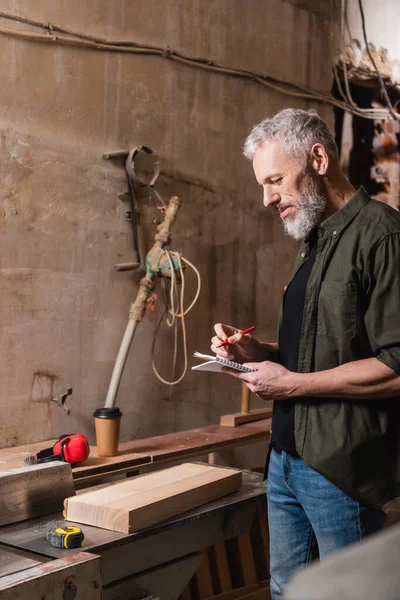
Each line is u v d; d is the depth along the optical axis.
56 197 3.12
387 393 1.79
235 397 3.98
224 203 3.88
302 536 2.05
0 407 2.96
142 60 3.45
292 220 1.96
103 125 3.30
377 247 1.82
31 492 2.11
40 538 1.92
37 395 3.08
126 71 3.38
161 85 3.54
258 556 2.86
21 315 3.02
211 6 3.76
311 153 1.92
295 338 1.98
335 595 0.44
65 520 2.07
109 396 3.16
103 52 3.29
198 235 3.75
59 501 2.18
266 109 4.11
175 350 3.62
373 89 5.04
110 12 3.30
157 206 3.53
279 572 2.08
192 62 3.66
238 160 3.95
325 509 1.87
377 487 1.83
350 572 0.45
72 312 3.20
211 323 3.84
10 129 2.96
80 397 3.23
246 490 2.39
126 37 3.37
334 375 1.81
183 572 2.19
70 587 1.68
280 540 2.07
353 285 1.83
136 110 3.43
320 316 1.89
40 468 2.15
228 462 3.96
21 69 2.99
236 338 2.11
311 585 0.45
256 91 4.05
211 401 3.84
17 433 3.02
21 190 3.01
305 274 1.99
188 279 3.70
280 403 2.01
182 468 2.45
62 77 3.14
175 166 3.62
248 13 3.97
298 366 1.93
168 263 3.25
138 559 2.04
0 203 2.94
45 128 3.08
